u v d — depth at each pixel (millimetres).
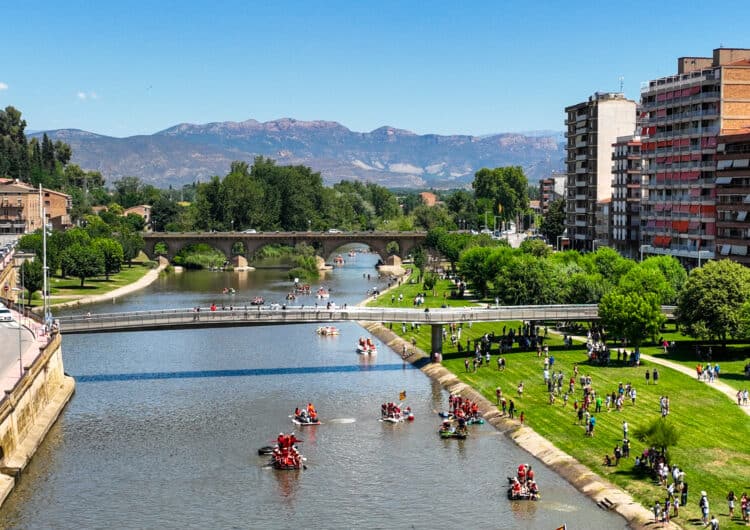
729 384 137500
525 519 96750
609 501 99312
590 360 155750
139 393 149000
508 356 163875
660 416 123438
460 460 115312
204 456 117812
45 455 118062
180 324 158125
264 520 98000
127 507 101438
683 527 90875
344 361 174500
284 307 163625
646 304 151250
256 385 154250
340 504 101938
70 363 172875
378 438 124812
